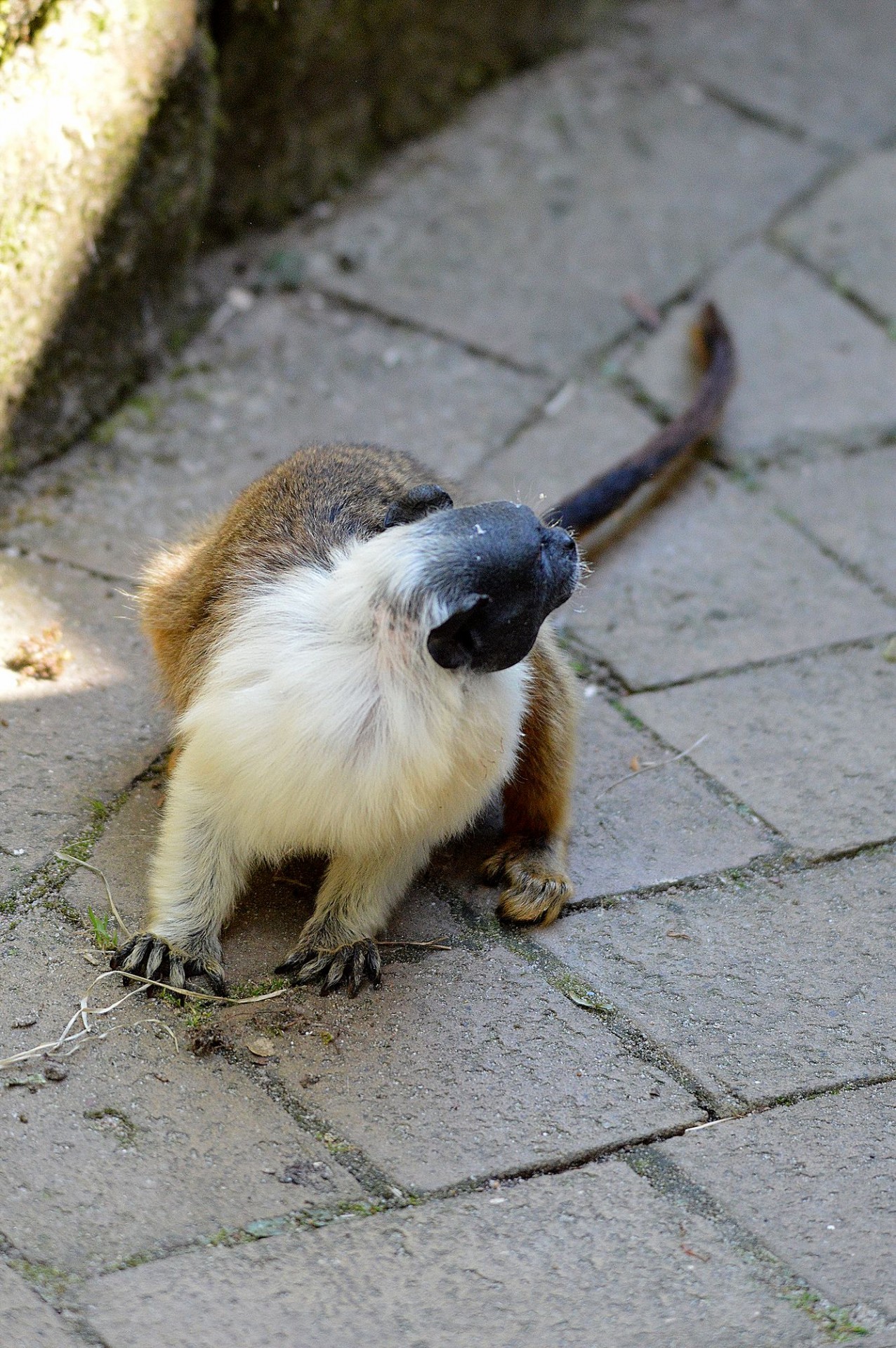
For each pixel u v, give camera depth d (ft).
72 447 18.99
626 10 30.42
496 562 11.06
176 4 18.42
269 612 12.04
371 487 14.05
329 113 23.75
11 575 16.71
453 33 25.88
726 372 20.71
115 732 14.89
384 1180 10.76
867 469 20.85
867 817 15.23
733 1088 11.98
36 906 12.76
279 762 11.60
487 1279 10.09
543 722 13.79
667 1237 10.57
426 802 11.85
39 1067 11.25
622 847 14.64
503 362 21.95
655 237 24.79
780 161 26.96
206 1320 9.55
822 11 31.60
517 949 13.28
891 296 24.20
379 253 23.61
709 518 19.75
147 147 18.78
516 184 25.53
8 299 17.03
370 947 12.74
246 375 20.98
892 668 17.47
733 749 16.05
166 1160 10.66
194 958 12.44
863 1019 12.82
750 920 13.87
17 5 16.02
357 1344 9.54
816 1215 10.87
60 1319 9.40
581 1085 11.84
